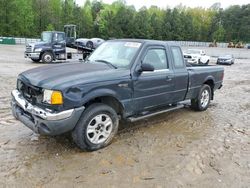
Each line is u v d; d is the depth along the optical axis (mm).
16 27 66188
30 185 3299
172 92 5562
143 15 95375
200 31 111500
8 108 6387
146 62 4941
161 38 96500
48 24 74938
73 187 3293
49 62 19250
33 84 3988
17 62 18562
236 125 5902
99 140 4316
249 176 3721
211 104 7922
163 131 5297
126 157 4102
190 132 5316
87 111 4094
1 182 3334
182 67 5840
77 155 4094
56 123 3744
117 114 4801
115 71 4465
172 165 3916
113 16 89188
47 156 4023
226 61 29719
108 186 3342
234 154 4387
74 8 86062
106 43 5621
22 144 4395
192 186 3422
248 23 114375
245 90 10977
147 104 5047
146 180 3502
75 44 23891
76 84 3865
